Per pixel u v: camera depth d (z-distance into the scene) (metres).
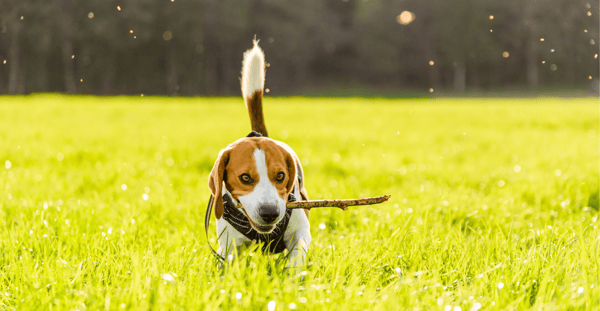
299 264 3.36
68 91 63.28
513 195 6.54
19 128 14.57
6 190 6.10
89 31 61.56
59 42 62.19
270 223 2.99
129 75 70.44
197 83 71.12
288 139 13.09
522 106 30.78
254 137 3.31
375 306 2.95
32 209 5.29
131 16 62.09
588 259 3.53
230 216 3.38
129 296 3.00
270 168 3.09
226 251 3.52
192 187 7.14
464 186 7.45
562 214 5.70
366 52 79.12
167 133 14.24
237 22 66.56
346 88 79.56
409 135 14.62
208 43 69.00
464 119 20.67
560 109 26.47
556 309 2.86
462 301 3.04
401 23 77.31
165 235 4.64
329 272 3.57
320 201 3.30
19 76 62.88
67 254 3.92
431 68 80.31
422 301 3.03
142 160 9.46
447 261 3.82
